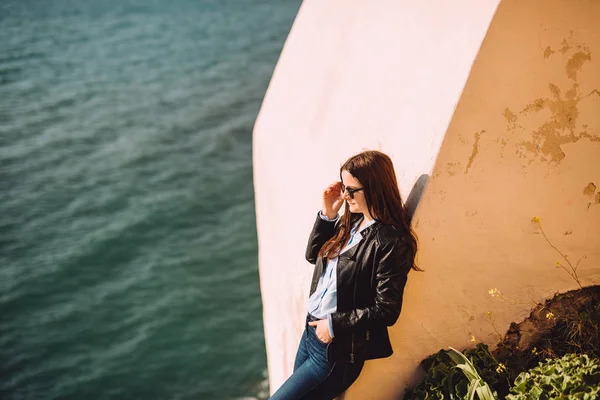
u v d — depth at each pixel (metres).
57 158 15.87
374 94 4.44
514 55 3.25
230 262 13.05
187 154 16.44
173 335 11.34
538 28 3.22
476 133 3.34
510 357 3.75
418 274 3.61
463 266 3.65
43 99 18.62
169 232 13.77
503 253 3.68
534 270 3.78
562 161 3.53
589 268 3.85
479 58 3.22
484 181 3.46
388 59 4.39
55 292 12.15
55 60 21.19
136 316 11.69
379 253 3.16
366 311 3.17
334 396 3.58
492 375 3.58
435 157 3.35
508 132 3.39
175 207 14.47
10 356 10.84
